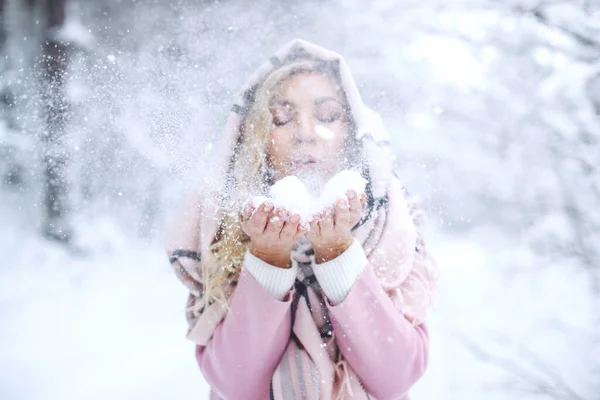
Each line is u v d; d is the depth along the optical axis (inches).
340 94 42.9
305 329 38.6
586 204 113.8
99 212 184.9
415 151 139.8
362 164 41.0
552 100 116.4
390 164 42.5
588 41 108.3
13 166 165.8
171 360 107.9
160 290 160.4
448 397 85.5
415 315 40.6
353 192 34.4
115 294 156.4
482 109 136.0
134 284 165.0
